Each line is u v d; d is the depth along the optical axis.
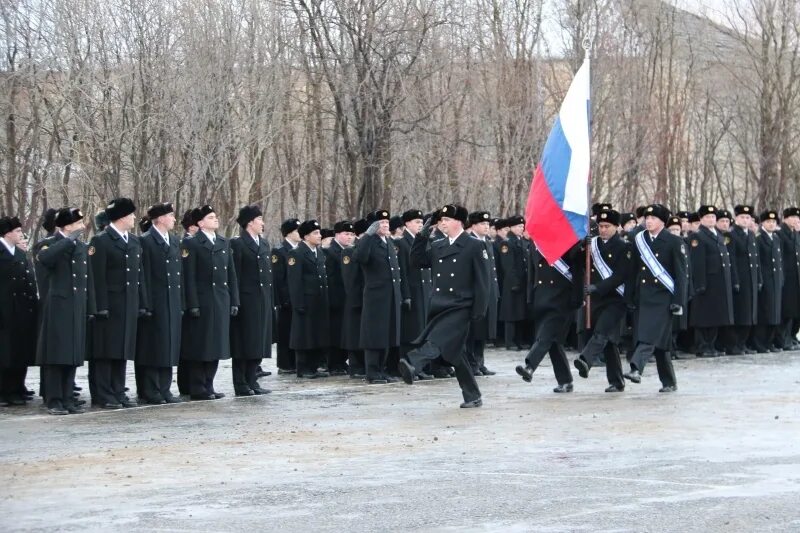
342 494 11.32
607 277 19.39
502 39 43.88
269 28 39.62
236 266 20.47
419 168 42.00
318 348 23.77
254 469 12.77
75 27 37.06
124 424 16.69
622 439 14.41
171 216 19.64
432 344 17.38
